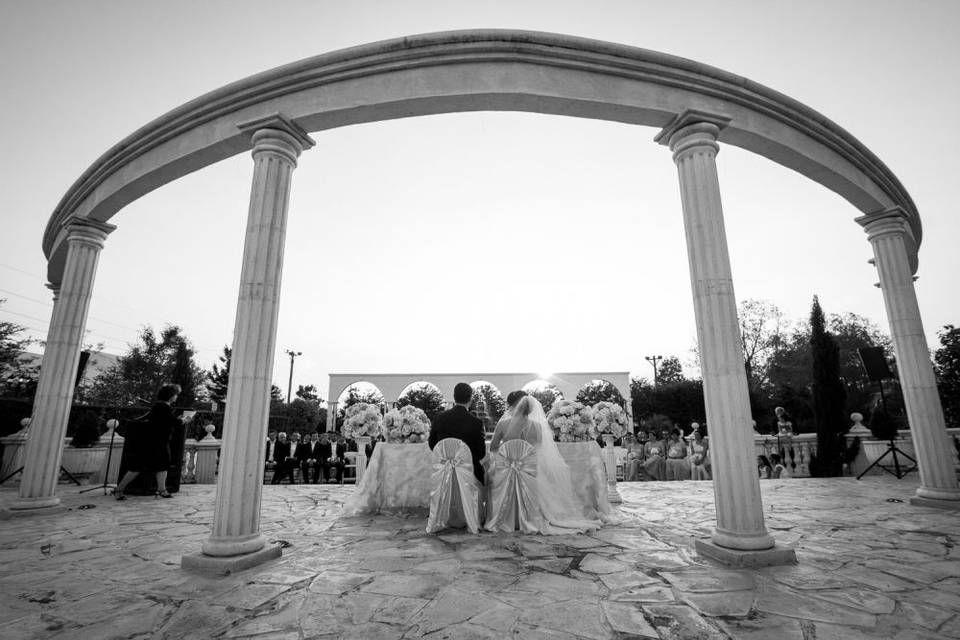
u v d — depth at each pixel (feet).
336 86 16.89
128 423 26.50
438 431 18.22
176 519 19.03
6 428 51.21
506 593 9.92
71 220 22.79
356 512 20.20
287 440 46.91
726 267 14.40
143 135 19.42
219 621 8.54
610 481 24.08
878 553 12.91
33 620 8.61
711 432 13.69
